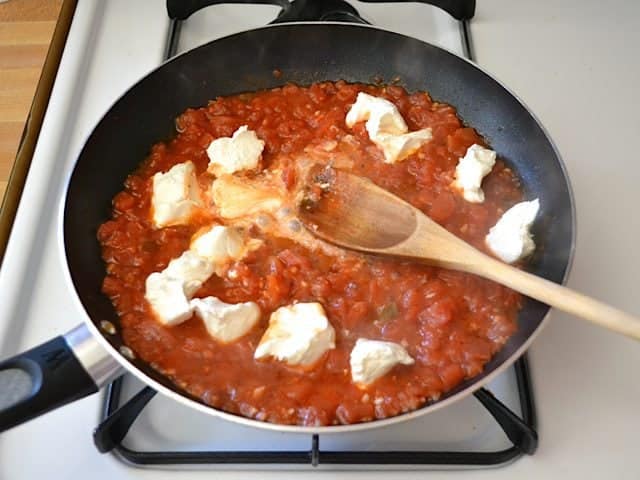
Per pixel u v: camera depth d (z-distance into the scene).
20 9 0.46
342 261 0.35
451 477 0.30
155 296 0.32
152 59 0.45
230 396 0.30
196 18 0.48
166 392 0.27
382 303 0.33
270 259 0.35
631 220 0.39
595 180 0.40
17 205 0.39
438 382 0.30
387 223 0.34
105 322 0.32
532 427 0.30
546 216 0.35
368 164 0.39
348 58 0.42
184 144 0.40
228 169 0.38
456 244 0.32
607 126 0.43
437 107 0.41
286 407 0.29
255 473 0.30
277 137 0.40
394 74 0.42
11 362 0.27
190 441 0.31
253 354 0.31
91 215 0.35
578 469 0.30
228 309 0.31
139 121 0.39
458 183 0.38
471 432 0.31
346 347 0.32
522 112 0.38
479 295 0.33
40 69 0.43
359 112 0.40
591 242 0.38
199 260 0.33
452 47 0.46
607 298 0.36
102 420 0.31
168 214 0.36
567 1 0.49
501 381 0.33
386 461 0.30
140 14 0.47
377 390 0.30
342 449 0.31
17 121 0.41
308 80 0.43
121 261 0.35
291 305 0.33
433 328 0.32
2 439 0.31
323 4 0.45
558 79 0.45
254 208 0.37
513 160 0.39
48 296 0.35
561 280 0.31
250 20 0.48
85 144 0.36
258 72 0.42
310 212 0.36
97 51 0.45
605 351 0.34
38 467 0.30
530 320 0.31
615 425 0.32
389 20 0.48
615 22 0.48
